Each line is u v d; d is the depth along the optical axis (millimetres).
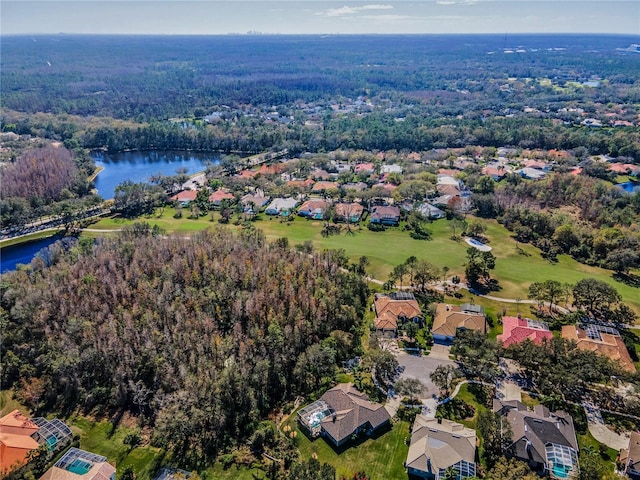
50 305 88688
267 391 73312
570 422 65188
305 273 101438
